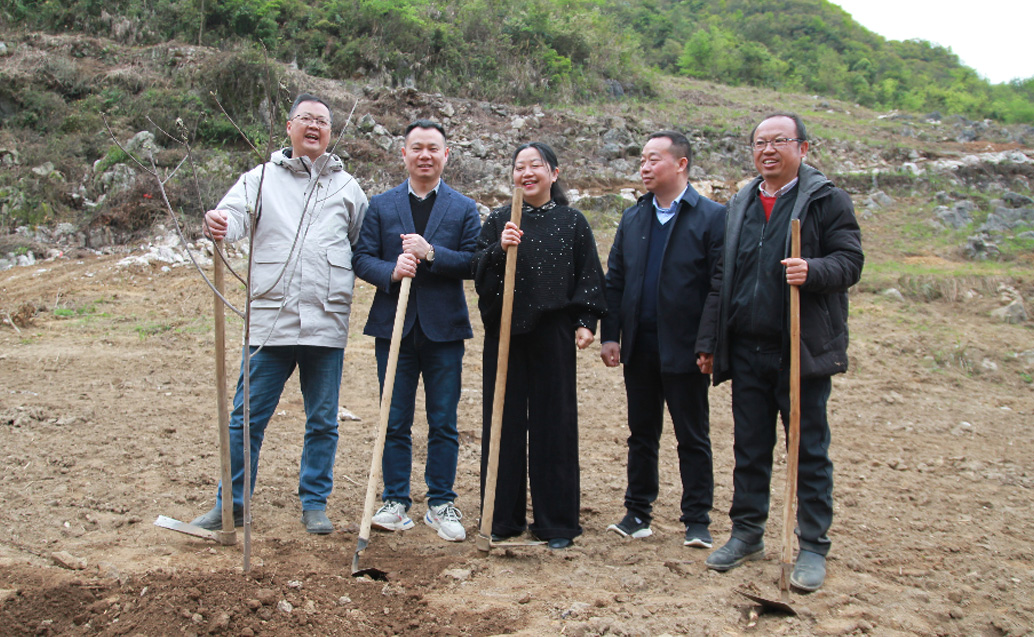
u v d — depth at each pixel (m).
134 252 12.64
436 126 3.95
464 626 2.82
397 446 3.94
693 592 3.22
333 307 3.79
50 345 8.25
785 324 3.36
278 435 5.59
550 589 3.20
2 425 5.34
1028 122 34.94
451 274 3.79
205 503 4.13
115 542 3.51
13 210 13.32
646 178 3.81
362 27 20.23
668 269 3.75
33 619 2.70
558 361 3.67
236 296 10.55
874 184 17.28
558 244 3.68
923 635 2.94
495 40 22.02
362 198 4.02
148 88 16.23
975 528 4.31
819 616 3.03
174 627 2.57
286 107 15.86
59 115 15.45
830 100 29.20
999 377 8.31
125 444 5.11
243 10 18.75
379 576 3.22
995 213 15.02
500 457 3.72
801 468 3.40
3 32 17.81
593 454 5.64
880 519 4.41
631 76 24.31
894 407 7.32
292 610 2.71
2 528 3.63
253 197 3.72
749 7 56.88
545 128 18.30
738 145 18.92
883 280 11.05
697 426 3.79
